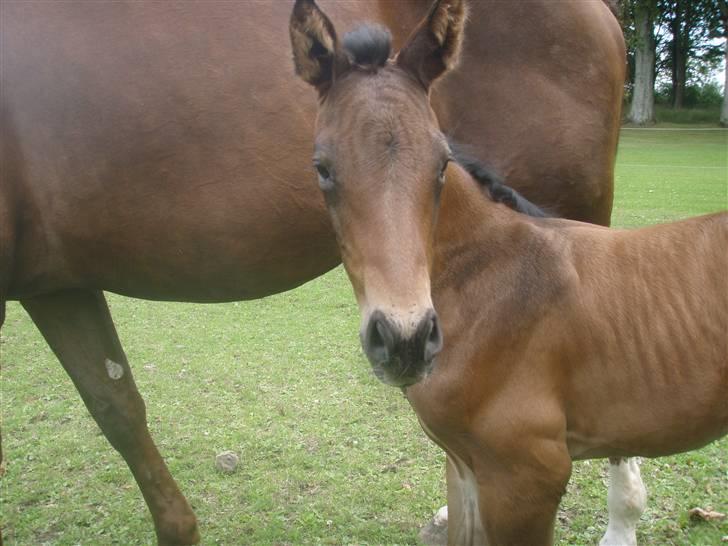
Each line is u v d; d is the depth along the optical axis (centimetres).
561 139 317
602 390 232
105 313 306
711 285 229
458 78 307
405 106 196
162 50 257
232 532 337
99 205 258
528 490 231
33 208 257
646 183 1476
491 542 244
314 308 684
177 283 282
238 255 274
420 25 209
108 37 255
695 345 227
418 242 188
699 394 228
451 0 208
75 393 505
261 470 389
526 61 312
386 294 182
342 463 391
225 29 263
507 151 315
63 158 253
